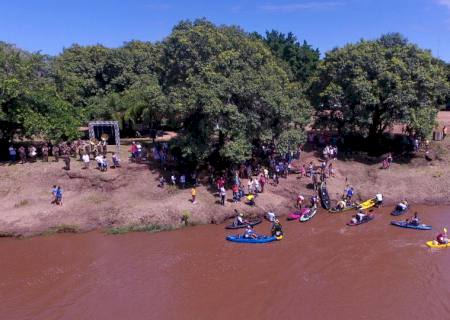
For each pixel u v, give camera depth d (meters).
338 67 48.28
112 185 39.34
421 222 36.72
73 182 39.34
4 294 26.25
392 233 34.31
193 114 40.44
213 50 41.69
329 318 23.09
